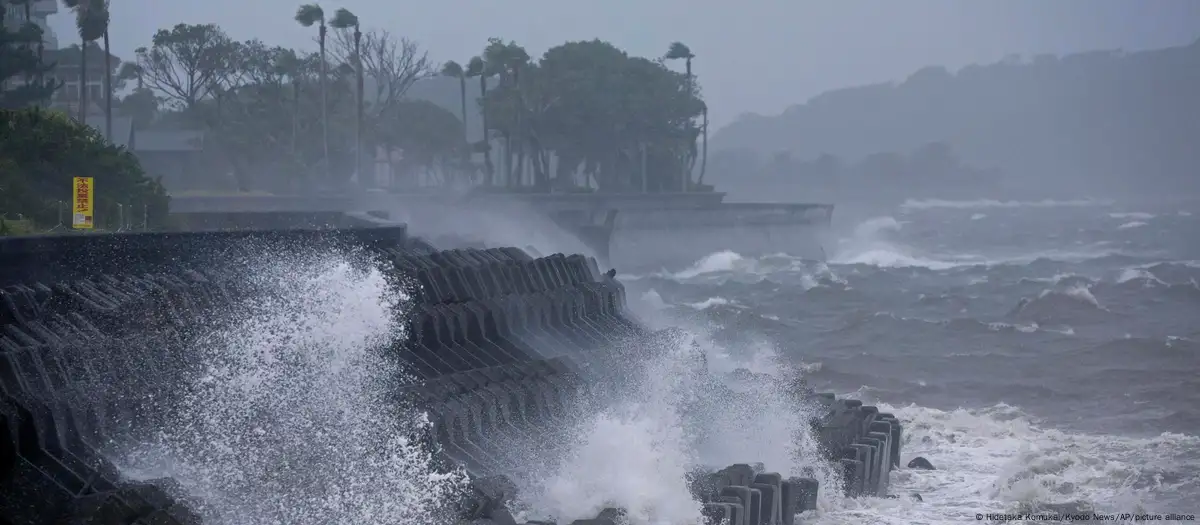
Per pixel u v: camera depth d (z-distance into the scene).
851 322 101.19
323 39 147.75
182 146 159.38
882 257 188.00
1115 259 187.75
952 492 45.03
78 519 23.50
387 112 187.25
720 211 163.50
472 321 43.94
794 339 93.31
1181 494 44.44
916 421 59.94
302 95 167.50
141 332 31.64
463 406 34.41
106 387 28.53
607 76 191.00
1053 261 175.25
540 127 189.38
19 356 27.22
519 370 39.88
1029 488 44.03
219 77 181.00
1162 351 83.56
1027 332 95.50
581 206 157.38
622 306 61.41
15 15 140.88
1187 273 145.38
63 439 25.59
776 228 174.50
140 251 37.66
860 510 41.28
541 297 50.22
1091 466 48.59
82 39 115.12
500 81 193.00
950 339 92.81
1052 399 69.19
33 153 57.38
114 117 155.50
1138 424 61.66
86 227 46.88
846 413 48.88
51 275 34.31
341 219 69.12
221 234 40.94
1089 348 86.25
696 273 151.25
